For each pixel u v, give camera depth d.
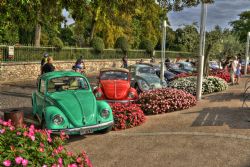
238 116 9.80
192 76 17.69
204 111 10.84
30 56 23.28
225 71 22.33
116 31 39.44
